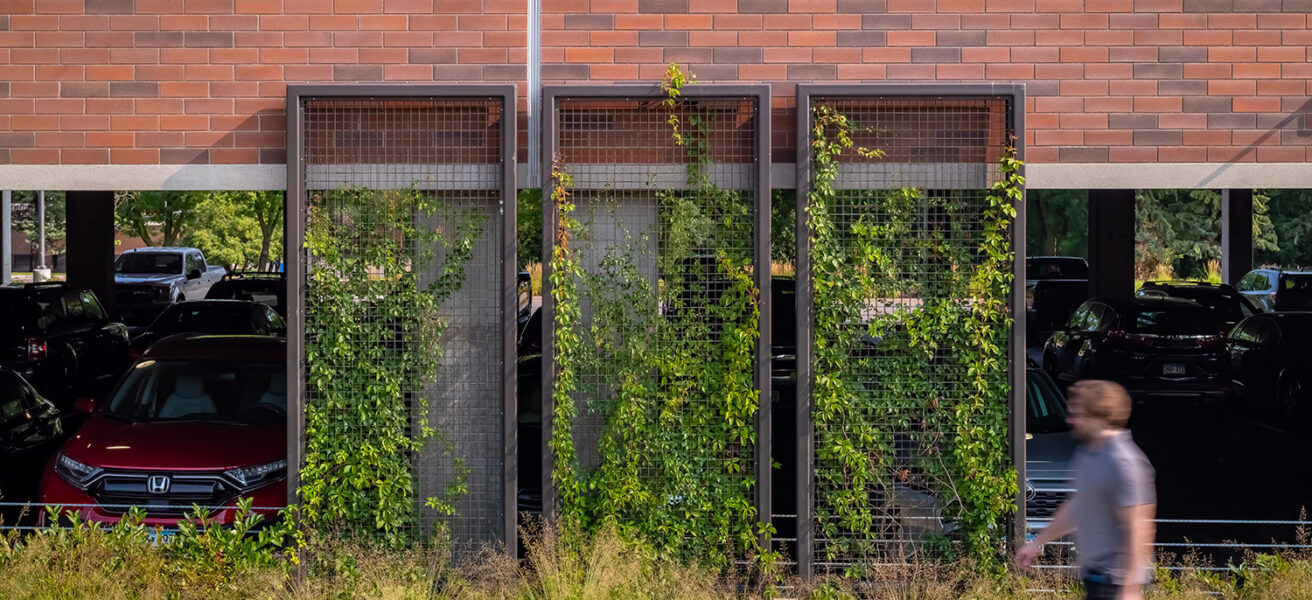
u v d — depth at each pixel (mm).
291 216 7695
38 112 7938
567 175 7672
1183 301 16812
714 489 7844
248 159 7938
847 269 7797
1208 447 14289
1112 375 16500
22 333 15820
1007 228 7793
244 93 7914
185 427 8758
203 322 18672
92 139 7926
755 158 7699
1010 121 7695
